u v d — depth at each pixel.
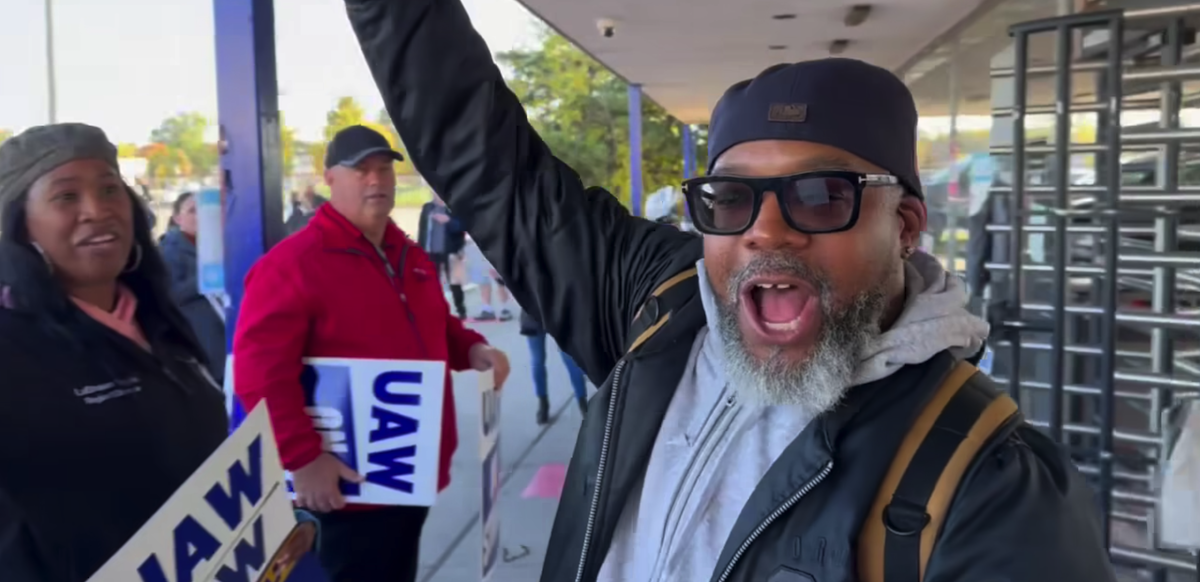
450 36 1.54
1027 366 3.39
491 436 2.56
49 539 1.22
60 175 1.29
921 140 6.02
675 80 8.47
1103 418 2.44
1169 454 2.17
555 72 21.28
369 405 2.25
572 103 21.42
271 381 2.11
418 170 1.65
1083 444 2.97
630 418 1.21
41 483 1.22
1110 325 2.40
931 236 5.66
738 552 1.01
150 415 1.38
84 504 1.26
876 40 5.77
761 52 6.43
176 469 1.42
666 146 21.97
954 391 1.00
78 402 1.27
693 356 1.24
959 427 0.96
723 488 1.10
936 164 5.54
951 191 5.11
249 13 2.16
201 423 1.52
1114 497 2.49
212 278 2.38
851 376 1.00
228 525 1.20
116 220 1.38
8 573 1.19
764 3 4.73
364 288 2.30
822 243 1.03
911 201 1.12
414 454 2.25
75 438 1.26
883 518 0.94
